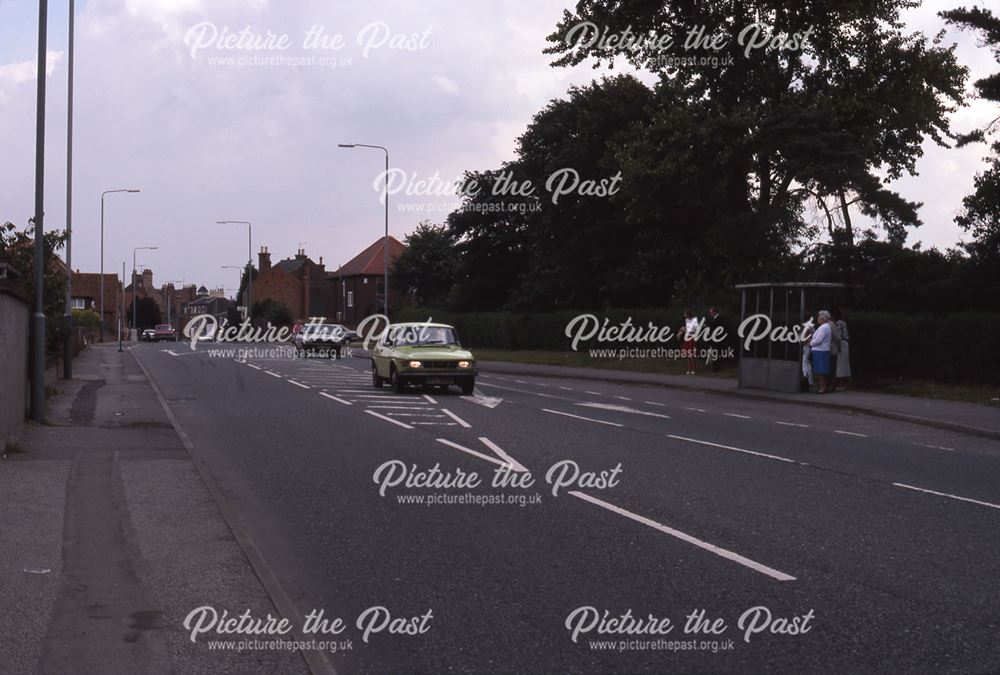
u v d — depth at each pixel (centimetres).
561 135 5812
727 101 3303
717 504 1025
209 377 3219
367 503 1040
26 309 1664
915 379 2491
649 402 2380
